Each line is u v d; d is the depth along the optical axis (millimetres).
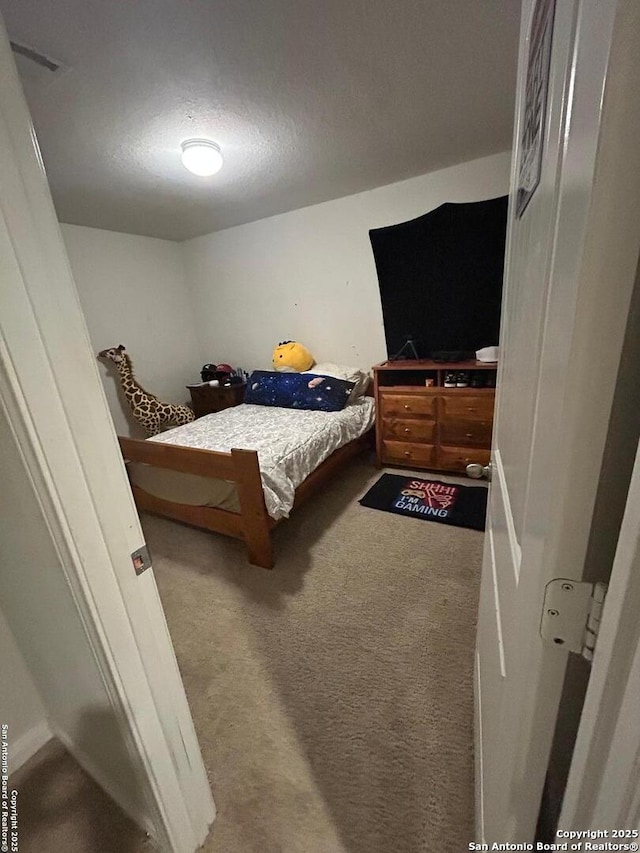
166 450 2109
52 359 598
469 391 2678
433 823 1006
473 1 1256
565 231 343
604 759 332
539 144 499
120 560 734
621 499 335
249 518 1999
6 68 505
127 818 1063
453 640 1544
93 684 899
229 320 4160
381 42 1424
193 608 1814
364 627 1637
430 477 2945
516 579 542
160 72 1500
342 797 1073
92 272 3395
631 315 290
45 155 2068
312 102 1782
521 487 555
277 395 3336
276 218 3535
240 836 1009
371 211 3119
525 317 590
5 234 530
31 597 897
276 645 1579
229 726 1280
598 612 362
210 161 2096
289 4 1226
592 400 314
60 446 625
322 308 3613
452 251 2672
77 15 1204
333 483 2951
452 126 2115
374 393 3070
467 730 1216
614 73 245
